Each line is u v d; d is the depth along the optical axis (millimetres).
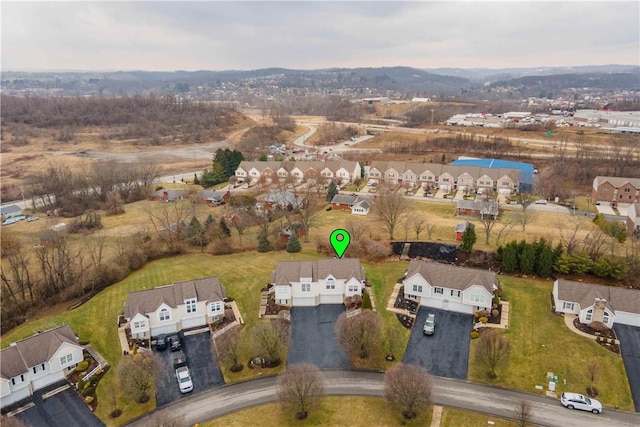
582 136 199500
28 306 75375
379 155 186500
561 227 97938
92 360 61344
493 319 67312
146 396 54844
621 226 88750
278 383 53719
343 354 61906
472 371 58125
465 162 152375
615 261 74438
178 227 97000
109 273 82812
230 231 102500
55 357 57562
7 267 88312
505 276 78750
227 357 59156
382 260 86375
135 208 131375
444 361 59938
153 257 92625
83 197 137375
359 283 72500
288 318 69500
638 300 64938
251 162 157375
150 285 79750
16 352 55844
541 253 77438
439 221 104562
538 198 124688
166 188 151250
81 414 52656
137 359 56281
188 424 50625
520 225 100000
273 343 59375
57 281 80125
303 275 72625
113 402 54094
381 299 73562
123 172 150000
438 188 139125
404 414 51219
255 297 75125
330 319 69750
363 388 55656
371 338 59812
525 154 174750
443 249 88062
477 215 109562
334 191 127625
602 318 64938
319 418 51062
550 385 54562
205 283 70188
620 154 156375
